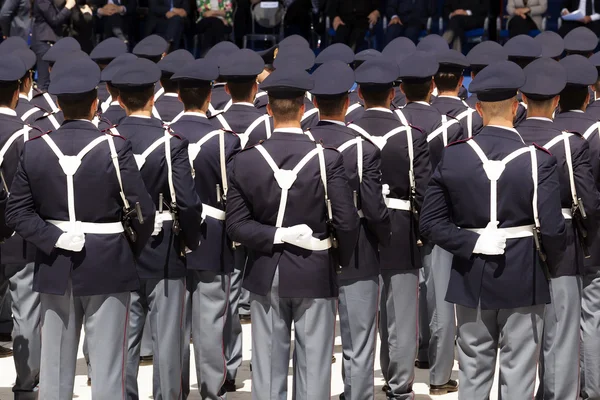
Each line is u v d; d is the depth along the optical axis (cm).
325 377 636
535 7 1853
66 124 636
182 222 702
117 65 859
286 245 627
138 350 762
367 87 765
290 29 1952
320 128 704
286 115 635
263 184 625
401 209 759
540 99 691
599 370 785
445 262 830
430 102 913
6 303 985
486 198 600
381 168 757
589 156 701
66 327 633
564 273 702
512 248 605
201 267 748
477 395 625
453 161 612
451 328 837
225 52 1045
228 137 759
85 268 623
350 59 1052
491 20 1895
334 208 623
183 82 759
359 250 702
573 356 709
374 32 1967
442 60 899
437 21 1934
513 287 602
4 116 773
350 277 703
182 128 755
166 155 698
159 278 716
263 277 630
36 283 629
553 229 596
